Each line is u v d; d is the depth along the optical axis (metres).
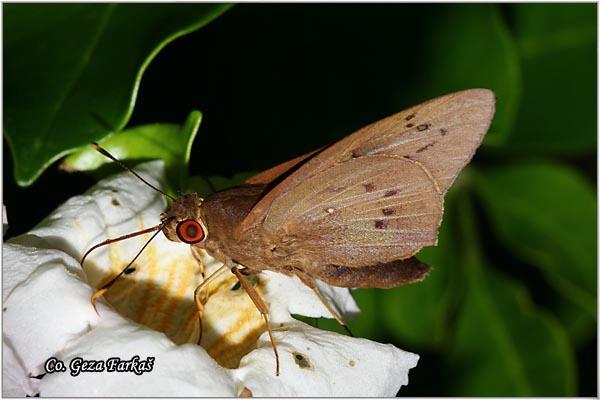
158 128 0.29
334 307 0.29
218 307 0.28
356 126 0.31
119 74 0.28
